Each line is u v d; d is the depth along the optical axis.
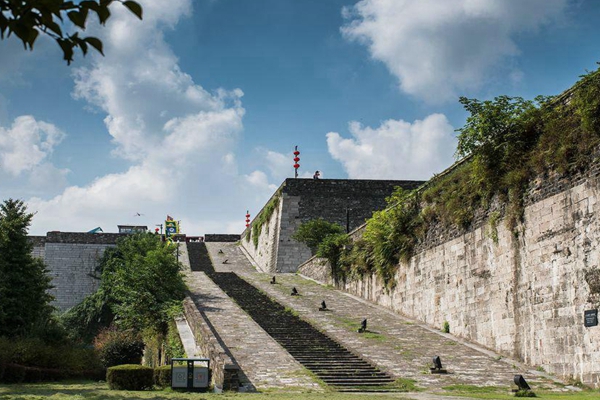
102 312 44.78
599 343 15.41
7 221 25.52
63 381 19.83
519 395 14.23
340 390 15.34
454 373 17.44
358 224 53.31
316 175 57.16
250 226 66.56
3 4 3.76
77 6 3.72
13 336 23.86
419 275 26.89
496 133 20.31
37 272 25.80
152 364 27.05
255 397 13.03
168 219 59.75
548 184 18.09
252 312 28.56
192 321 23.72
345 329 24.53
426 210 26.67
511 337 19.58
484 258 21.64
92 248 61.38
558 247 17.41
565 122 17.67
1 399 12.00
